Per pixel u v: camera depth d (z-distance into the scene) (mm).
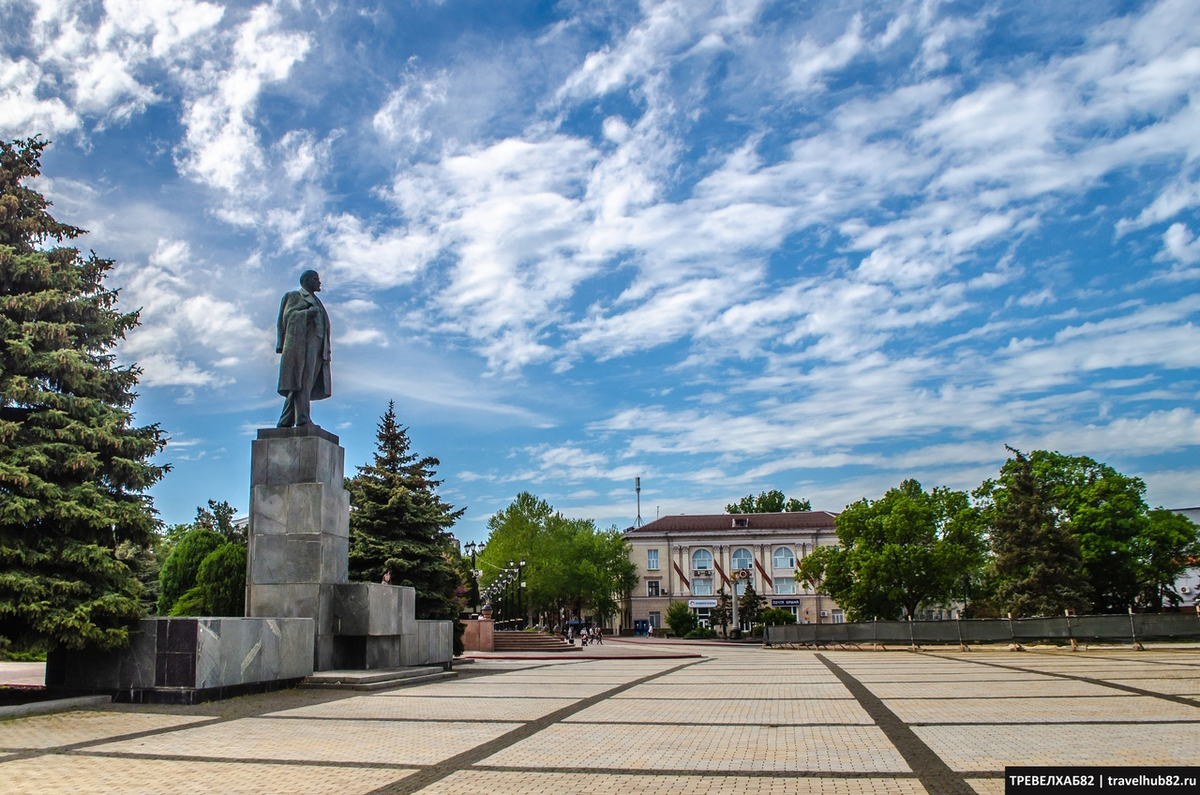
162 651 15609
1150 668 22078
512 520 83750
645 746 10500
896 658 30781
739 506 125938
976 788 7859
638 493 115250
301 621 18562
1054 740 10375
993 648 34562
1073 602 41531
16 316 16266
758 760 9438
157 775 8898
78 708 14797
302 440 20234
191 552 45281
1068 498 49344
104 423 16328
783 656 35500
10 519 14523
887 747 10141
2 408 16078
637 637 78375
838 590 55969
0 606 14086
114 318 17594
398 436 32156
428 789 8164
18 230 16766
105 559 15391
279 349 21156
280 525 19969
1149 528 47406
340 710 14531
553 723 12766
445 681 20906
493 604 78188
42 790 8188
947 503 55250
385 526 29672
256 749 10500
